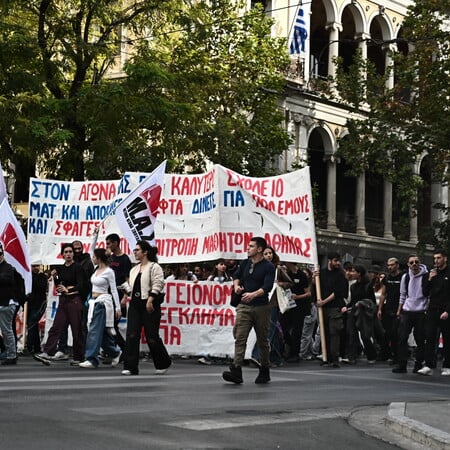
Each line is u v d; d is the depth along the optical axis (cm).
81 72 2686
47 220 1841
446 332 1619
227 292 1730
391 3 4650
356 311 1967
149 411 885
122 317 1612
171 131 2641
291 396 1096
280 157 3969
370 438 816
